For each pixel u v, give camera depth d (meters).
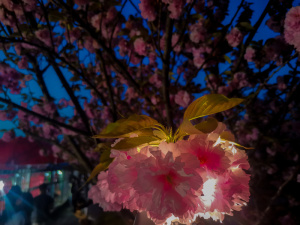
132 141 0.67
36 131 4.41
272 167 4.43
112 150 0.72
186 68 3.89
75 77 2.78
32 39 2.44
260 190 3.80
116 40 3.26
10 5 2.09
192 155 0.59
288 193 3.82
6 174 6.89
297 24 1.61
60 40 2.98
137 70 4.01
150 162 0.58
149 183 0.55
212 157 0.63
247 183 0.69
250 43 2.47
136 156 0.64
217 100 0.70
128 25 2.77
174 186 0.56
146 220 0.81
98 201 1.89
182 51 3.03
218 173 0.61
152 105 2.53
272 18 2.23
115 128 0.64
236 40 2.30
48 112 3.85
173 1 1.86
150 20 2.13
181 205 0.55
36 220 4.95
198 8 2.55
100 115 4.66
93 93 3.87
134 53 3.04
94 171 0.77
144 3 2.06
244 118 3.96
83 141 4.64
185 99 2.76
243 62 2.90
